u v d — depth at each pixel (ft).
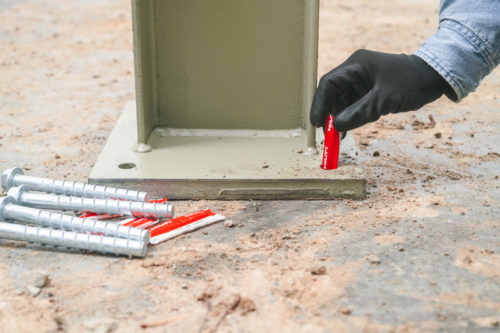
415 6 8.48
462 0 3.70
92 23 7.37
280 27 4.15
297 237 3.74
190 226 3.77
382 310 3.45
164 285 3.54
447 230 3.76
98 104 4.87
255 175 3.94
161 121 4.25
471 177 4.09
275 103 4.23
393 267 3.60
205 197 3.94
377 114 3.77
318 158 4.06
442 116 4.68
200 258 3.65
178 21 4.15
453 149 4.32
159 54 4.18
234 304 3.47
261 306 3.47
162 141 4.19
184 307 3.47
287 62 4.18
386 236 3.73
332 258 3.64
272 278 3.56
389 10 8.20
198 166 4.00
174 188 3.93
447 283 3.54
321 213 3.86
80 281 3.56
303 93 4.21
